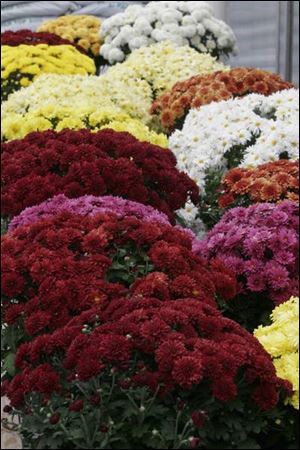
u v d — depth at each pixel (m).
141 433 2.11
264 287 3.21
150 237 2.78
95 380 2.19
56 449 2.21
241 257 3.36
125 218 2.94
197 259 2.87
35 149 3.68
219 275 2.85
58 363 2.35
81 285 2.60
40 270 2.66
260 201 3.63
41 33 6.92
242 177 3.76
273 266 3.24
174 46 6.49
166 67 6.07
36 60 6.18
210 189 4.17
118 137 3.80
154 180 3.71
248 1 8.48
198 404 2.18
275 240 3.28
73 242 2.81
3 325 2.79
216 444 2.18
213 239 3.40
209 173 4.25
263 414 2.27
